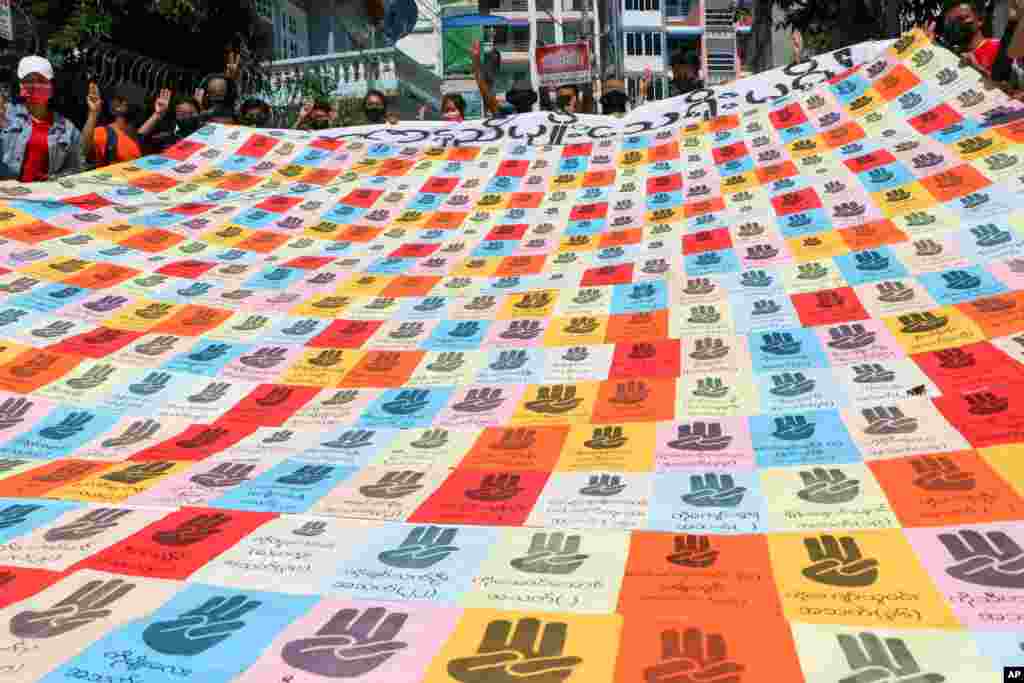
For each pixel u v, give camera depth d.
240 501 1.80
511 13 27.00
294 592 1.37
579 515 1.68
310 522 1.68
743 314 2.84
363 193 4.49
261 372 2.73
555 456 2.04
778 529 1.56
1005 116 3.66
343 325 3.08
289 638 1.21
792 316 2.76
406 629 1.24
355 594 1.36
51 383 2.60
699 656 1.13
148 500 1.81
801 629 1.20
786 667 1.10
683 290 3.09
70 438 2.29
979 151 3.49
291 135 5.06
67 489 1.89
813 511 1.62
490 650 1.17
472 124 5.07
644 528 1.61
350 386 2.63
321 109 6.25
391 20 14.60
